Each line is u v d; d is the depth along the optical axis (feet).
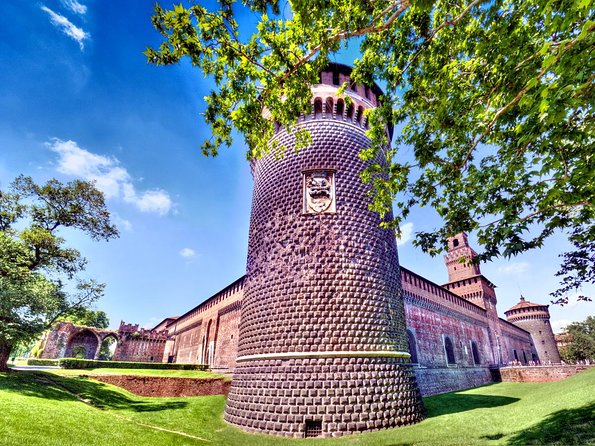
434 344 115.14
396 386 50.08
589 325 189.16
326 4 26.27
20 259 67.05
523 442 31.76
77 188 80.38
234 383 57.11
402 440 38.91
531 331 255.70
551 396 60.39
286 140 67.67
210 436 45.60
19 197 75.92
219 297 138.72
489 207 32.09
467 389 115.65
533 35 25.48
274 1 28.66
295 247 57.31
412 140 35.83
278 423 46.42
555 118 18.65
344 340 50.31
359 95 72.74
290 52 30.83
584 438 29.30
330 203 59.88
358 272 55.57
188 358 161.17
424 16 30.78
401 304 61.31
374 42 34.32
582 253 41.29
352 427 44.98
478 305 181.06
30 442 28.84
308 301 53.01
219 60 29.55
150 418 51.19
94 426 38.50
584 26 16.48
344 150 65.21
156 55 28.25
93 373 80.48
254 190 71.97
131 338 181.68
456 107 31.40
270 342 52.70
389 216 66.74
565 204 25.85
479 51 27.04
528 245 31.09
